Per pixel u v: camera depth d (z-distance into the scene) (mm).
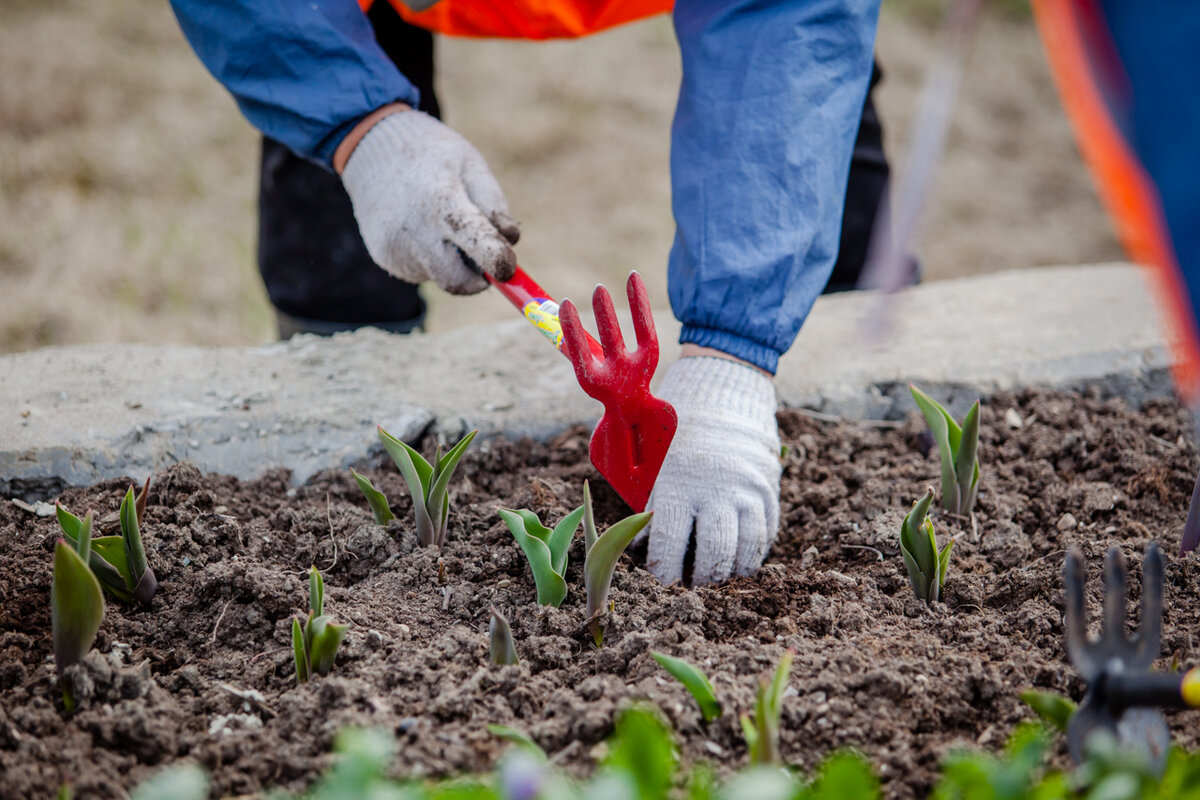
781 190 1696
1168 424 2207
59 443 2029
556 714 1380
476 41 6801
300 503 1981
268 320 4367
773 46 1707
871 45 1788
